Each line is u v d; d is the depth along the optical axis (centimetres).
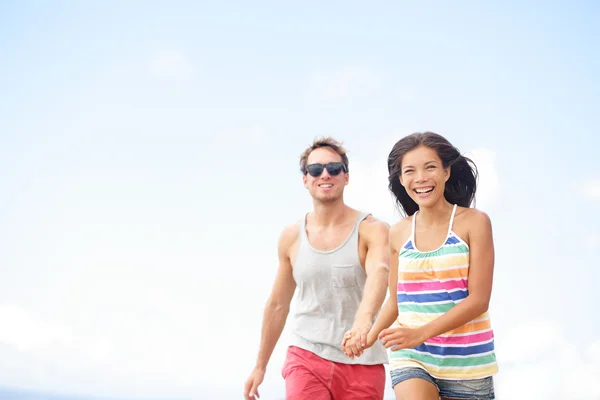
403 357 350
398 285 359
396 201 381
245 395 462
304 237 445
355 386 419
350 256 431
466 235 344
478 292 336
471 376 338
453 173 364
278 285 462
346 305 431
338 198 443
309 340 428
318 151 446
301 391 421
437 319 328
